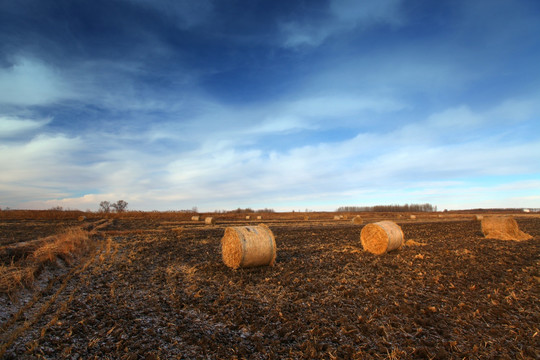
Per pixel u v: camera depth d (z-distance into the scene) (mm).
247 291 8461
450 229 26922
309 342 5371
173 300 7707
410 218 49594
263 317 6629
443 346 5328
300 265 11820
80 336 5625
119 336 5672
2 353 4840
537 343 5363
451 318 6512
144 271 10969
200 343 5379
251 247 11094
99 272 10734
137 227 31328
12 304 7062
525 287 8602
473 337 5617
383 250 14266
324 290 8516
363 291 8336
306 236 22188
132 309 7121
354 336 5707
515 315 6664
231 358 4918
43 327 5973
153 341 5496
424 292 8281
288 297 7941
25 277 8508
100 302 7578
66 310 6918
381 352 5141
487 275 9828
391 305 7262
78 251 14102
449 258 12891
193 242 18828
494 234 20000
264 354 5094
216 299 7832
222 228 29844
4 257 10516
